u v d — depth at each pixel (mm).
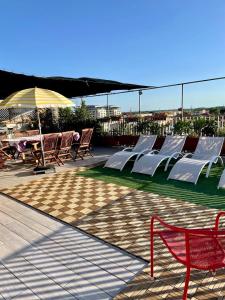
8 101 6613
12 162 8977
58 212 4453
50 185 6074
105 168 7598
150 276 2709
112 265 2951
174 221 3963
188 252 2074
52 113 13727
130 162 8078
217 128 8531
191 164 6082
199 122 8781
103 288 2596
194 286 2512
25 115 14797
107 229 3785
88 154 9688
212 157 6410
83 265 2982
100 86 10609
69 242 3482
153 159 6824
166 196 5051
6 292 2611
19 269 2961
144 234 3592
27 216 4359
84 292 2559
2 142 8898
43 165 7453
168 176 6207
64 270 2912
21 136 9383
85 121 12148
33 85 9867
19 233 3766
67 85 10164
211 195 5023
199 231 1981
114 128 11328
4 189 5879
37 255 3211
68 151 8664
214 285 2514
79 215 4305
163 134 9812
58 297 2512
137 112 11070
